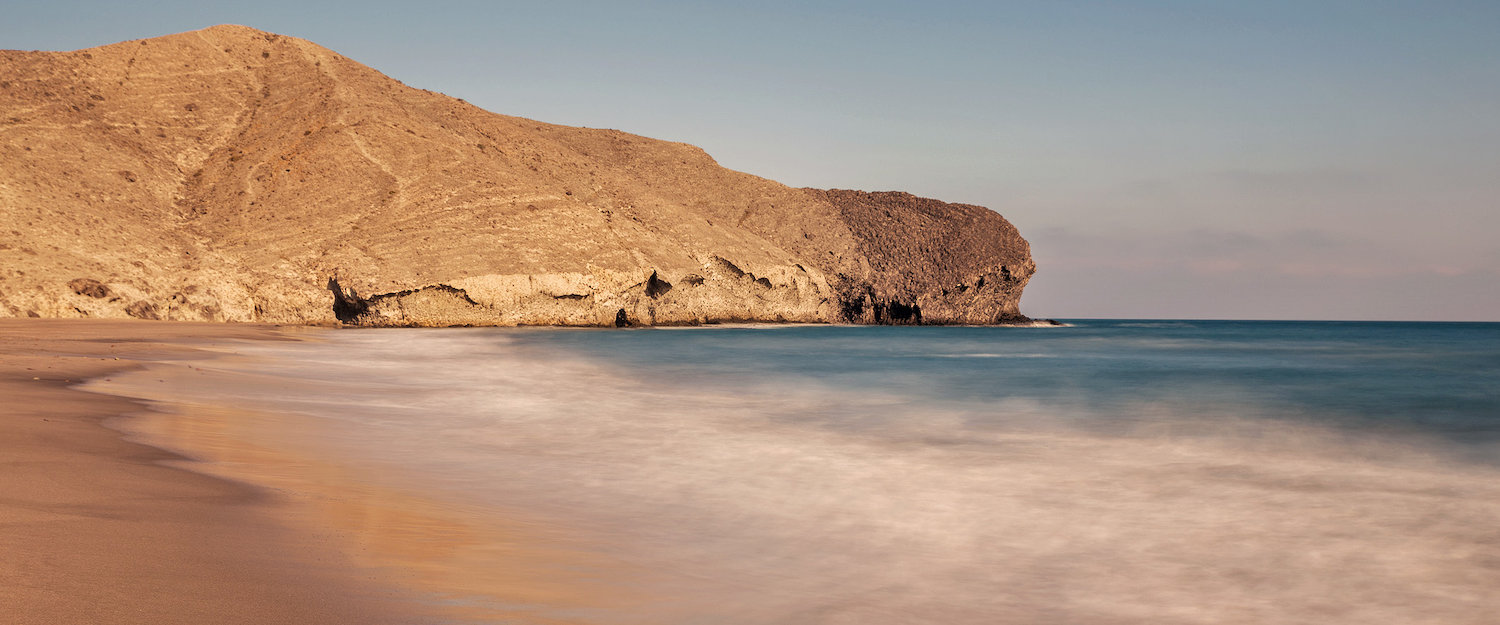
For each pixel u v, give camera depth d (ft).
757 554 27.81
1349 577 26.55
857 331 299.79
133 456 35.14
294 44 347.97
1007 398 81.82
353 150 280.31
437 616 19.27
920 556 28.12
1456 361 157.17
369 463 40.27
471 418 59.88
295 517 27.61
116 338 128.26
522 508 32.83
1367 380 106.63
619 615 20.88
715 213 389.19
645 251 282.15
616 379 97.55
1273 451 50.93
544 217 271.49
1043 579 25.96
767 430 57.52
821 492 37.65
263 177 270.46
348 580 21.36
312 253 234.99
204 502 28.22
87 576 19.22
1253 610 23.57
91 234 218.38
